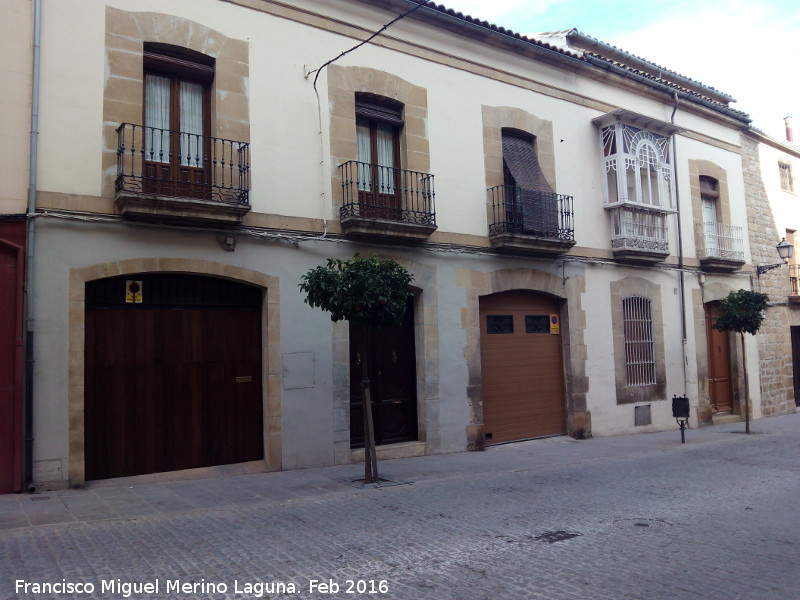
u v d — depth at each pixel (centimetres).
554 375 1380
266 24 1010
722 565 556
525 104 1359
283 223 996
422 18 1193
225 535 630
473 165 1248
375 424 1116
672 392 1577
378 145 1154
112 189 855
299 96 1035
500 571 536
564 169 1415
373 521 689
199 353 945
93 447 855
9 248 791
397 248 1123
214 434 950
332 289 829
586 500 801
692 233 1697
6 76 798
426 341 1148
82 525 649
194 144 941
